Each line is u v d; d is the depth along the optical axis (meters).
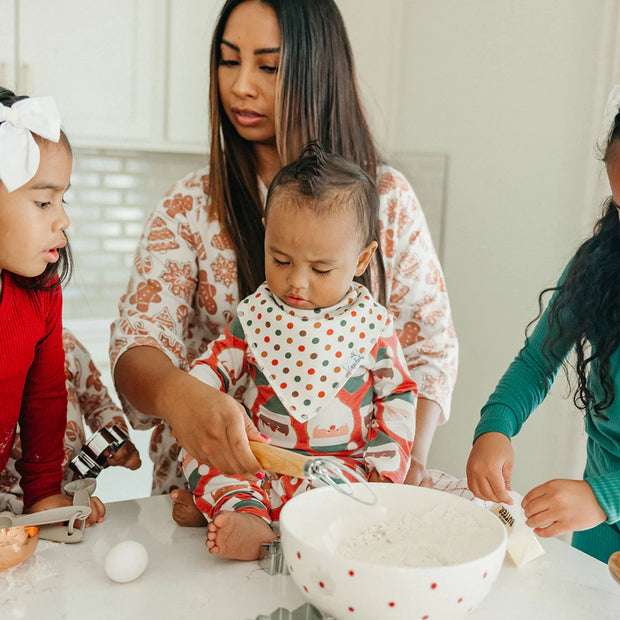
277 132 1.24
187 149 2.83
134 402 1.10
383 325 1.13
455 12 2.52
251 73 1.21
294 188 1.05
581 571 0.93
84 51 2.58
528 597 0.86
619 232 1.21
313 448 1.09
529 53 2.23
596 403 1.21
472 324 2.48
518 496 1.15
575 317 1.21
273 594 0.85
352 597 0.69
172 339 1.23
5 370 1.04
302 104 1.23
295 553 0.72
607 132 1.06
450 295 2.58
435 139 2.63
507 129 2.32
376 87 2.80
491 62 2.38
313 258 1.05
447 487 1.20
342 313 1.11
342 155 1.29
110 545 0.96
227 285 1.31
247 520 0.92
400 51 2.79
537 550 0.94
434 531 0.84
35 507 1.08
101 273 3.17
